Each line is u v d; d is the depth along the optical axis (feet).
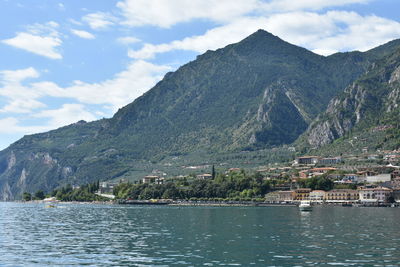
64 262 373.20
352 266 352.69
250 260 377.30
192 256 395.75
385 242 468.34
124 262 372.38
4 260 382.01
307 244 457.68
